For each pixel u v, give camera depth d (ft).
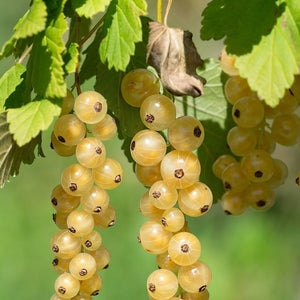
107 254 1.23
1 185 1.21
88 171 1.19
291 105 1.30
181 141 1.17
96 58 1.27
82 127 1.18
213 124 1.35
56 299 1.21
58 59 1.12
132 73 1.21
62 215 1.22
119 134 1.31
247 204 1.33
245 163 1.30
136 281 2.75
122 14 1.16
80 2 1.15
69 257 1.20
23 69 1.23
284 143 1.32
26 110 1.13
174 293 1.18
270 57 1.15
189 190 1.18
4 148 1.20
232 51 1.16
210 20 1.18
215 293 2.80
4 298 2.65
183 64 1.17
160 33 1.17
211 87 1.35
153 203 1.18
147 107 1.18
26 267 2.79
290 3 1.16
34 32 1.09
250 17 1.16
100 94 1.19
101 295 2.68
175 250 1.17
